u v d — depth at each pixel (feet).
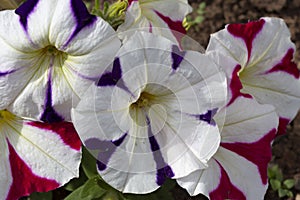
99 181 1.30
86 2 2.28
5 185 1.20
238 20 2.35
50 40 1.09
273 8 2.35
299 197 2.09
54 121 1.14
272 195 2.10
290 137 2.18
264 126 1.24
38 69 1.13
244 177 1.24
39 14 1.08
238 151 1.23
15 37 1.10
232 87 1.19
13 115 1.21
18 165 1.20
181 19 1.33
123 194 1.31
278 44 1.31
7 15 1.10
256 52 1.29
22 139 1.20
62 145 1.17
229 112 1.20
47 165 1.18
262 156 1.25
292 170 2.14
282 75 1.35
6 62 1.11
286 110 1.38
